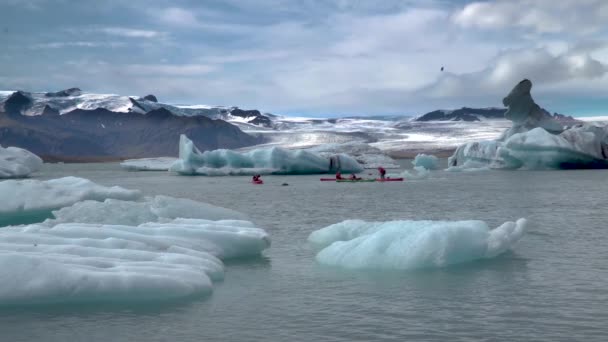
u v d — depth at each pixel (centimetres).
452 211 2375
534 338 738
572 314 838
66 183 2025
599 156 5875
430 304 894
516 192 3375
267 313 848
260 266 1186
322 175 6406
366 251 1174
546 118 6850
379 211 2412
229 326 789
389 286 1005
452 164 6956
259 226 1916
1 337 743
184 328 779
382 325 793
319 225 1942
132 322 800
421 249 1148
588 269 1139
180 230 1246
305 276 1090
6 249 987
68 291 868
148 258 1016
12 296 850
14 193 1728
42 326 781
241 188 4200
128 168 9600
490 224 1953
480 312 851
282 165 6544
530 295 944
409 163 13888
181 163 6731
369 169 8144
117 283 883
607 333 753
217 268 1064
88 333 758
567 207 2447
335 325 795
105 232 1147
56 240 1068
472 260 1218
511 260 1225
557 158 5834
